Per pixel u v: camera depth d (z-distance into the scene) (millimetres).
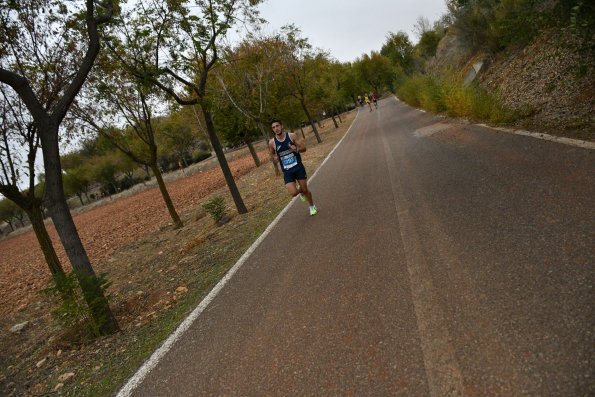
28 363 5148
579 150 5629
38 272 14281
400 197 6629
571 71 9609
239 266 5855
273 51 17609
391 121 23391
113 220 25234
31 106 5074
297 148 6887
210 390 3031
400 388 2398
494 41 18125
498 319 2715
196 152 68750
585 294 2658
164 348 4004
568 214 3885
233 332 3824
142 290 6887
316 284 4273
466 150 8461
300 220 7320
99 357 4445
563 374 2113
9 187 6699
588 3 6871
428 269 3766
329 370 2779
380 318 3209
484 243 3904
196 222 12859
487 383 2225
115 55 9125
